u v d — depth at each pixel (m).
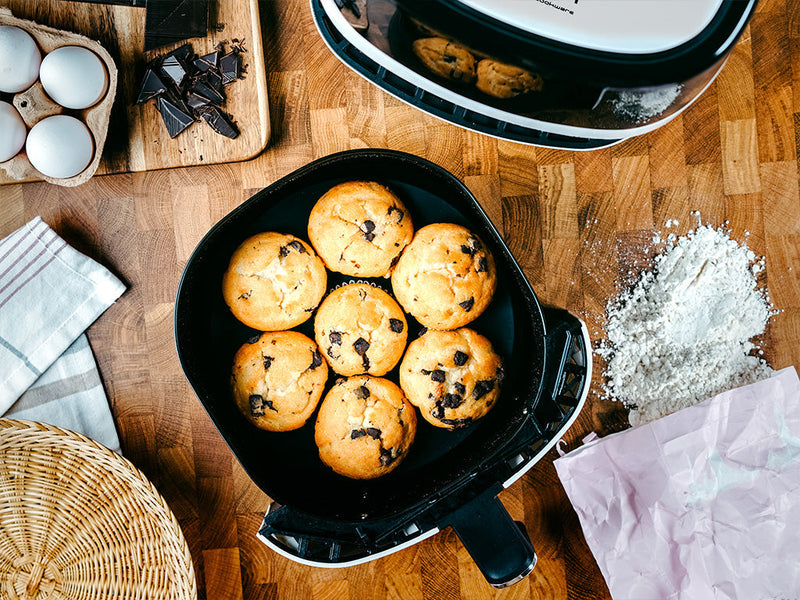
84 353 0.66
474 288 0.59
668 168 0.67
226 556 0.67
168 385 0.67
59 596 0.64
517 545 0.58
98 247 0.66
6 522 0.64
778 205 0.67
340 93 0.66
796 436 0.65
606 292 0.67
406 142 0.67
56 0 0.64
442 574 0.68
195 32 0.63
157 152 0.65
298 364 0.60
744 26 0.48
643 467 0.65
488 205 0.67
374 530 0.59
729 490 0.65
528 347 0.62
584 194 0.67
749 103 0.67
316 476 0.63
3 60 0.59
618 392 0.67
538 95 0.51
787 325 0.68
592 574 0.67
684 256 0.67
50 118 0.60
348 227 0.59
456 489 0.57
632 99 0.50
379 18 0.50
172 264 0.66
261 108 0.64
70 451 0.62
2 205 0.66
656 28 0.47
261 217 0.62
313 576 0.67
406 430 0.60
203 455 0.67
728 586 0.65
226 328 0.62
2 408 0.65
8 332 0.65
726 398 0.65
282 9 0.66
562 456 0.66
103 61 0.61
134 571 0.63
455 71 0.51
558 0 0.46
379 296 0.60
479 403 0.60
